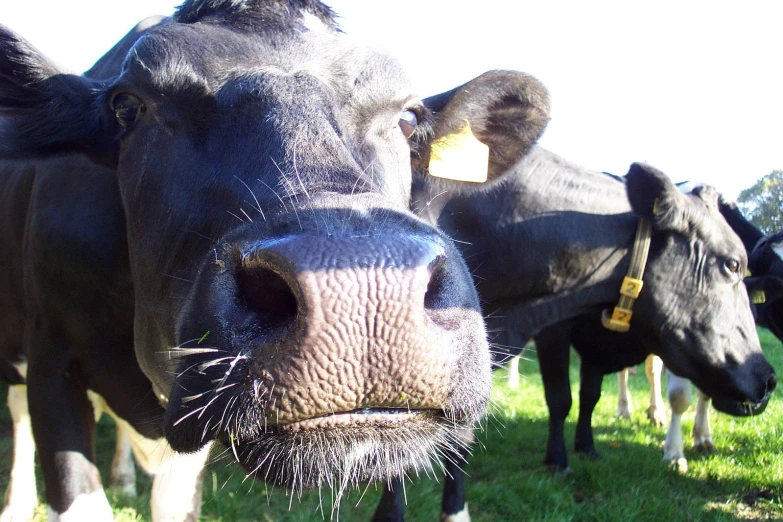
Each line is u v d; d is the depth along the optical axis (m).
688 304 1.40
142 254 0.66
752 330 1.45
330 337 0.38
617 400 2.52
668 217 1.34
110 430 1.70
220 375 0.43
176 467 0.93
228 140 0.56
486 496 1.42
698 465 1.70
